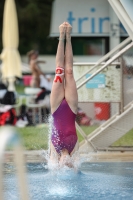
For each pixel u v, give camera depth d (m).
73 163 16.50
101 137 24.30
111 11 37.75
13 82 46.22
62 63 16.73
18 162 7.14
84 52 55.03
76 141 16.53
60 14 39.06
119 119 24.03
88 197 13.63
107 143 24.39
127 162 20.61
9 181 16.06
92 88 24.28
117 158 21.92
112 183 15.60
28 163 20.03
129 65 24.14
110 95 24.27
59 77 16.56
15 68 47.94
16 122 35.97
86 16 38.78
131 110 23.83
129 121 24.03
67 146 16.33
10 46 48.16
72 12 38.88
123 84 24.22
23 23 94.88
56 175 16.48
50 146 16.69
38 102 38.44
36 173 17.36
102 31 38.62
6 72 47.78
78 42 54.94
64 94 16.56
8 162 20.45
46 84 43.62
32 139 27.39
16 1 93.88
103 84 24.22
